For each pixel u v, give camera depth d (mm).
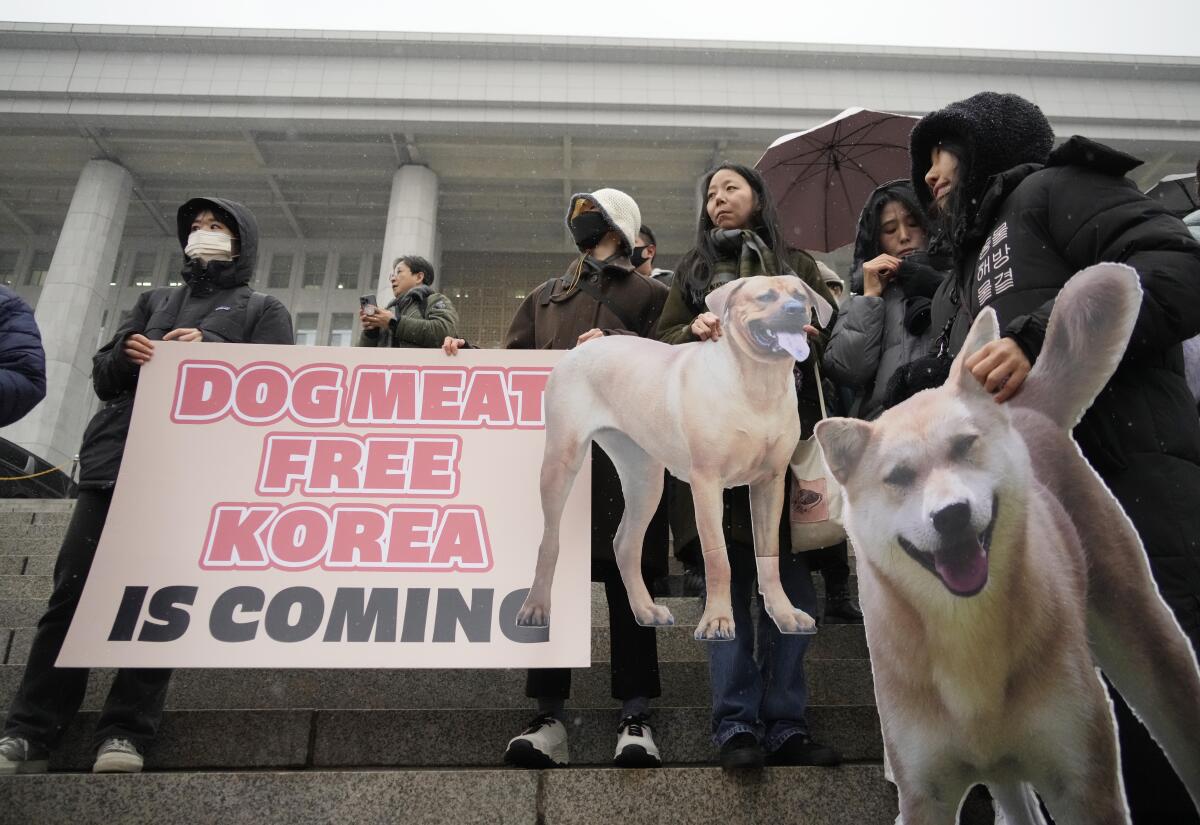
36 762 2604
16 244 29656
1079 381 1832
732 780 2361
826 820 2324
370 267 29781
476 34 24547
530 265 29891
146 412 2949
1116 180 2070
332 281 29516
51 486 11422
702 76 24656
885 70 24781
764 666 2814
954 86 24516
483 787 2336
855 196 5340
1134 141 23953
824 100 24312
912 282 3111
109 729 2629
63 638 2770
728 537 2682
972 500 1847
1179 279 1801
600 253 3482
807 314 2627
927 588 1864
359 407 2986
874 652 1926
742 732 2432
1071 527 1782
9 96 23844
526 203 27953
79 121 24188
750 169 3168
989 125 2344
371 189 27547
